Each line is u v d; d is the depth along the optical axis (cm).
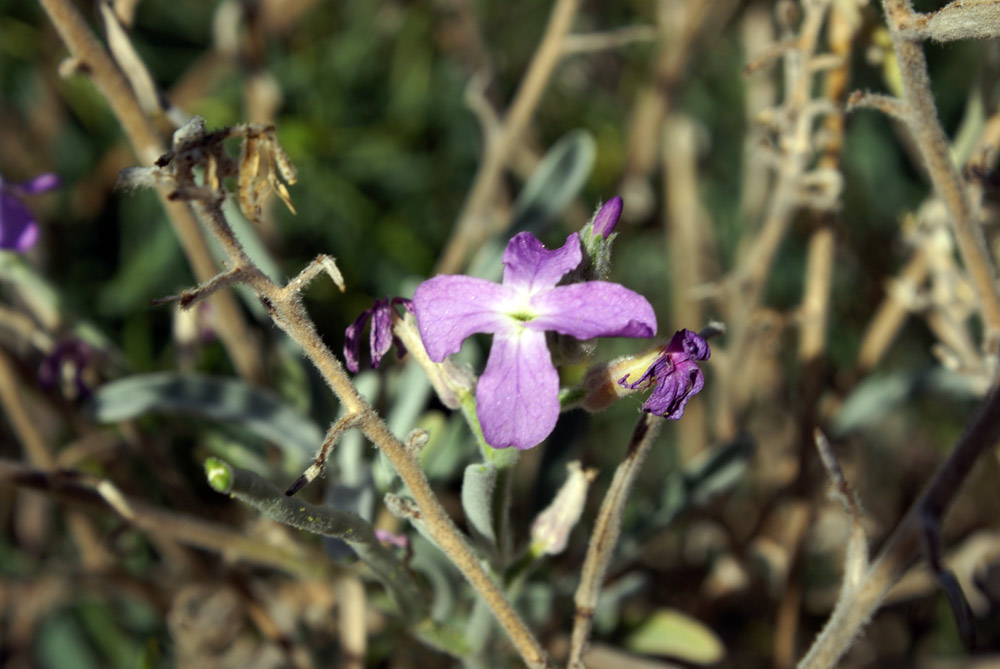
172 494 35
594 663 33
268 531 33
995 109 32
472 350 34
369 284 43
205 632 35
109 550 35
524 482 39
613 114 50
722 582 38
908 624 39
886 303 40
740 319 37
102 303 42
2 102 44
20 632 38
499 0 49
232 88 45
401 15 46
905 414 45
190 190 23
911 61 27
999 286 30
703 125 48
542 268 25
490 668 29
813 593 40
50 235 43
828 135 33
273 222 40
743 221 45
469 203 40
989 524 41
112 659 38
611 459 43
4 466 30
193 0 47
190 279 43
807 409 34
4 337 37
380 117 46
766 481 43
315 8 46
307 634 35
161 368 40
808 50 32
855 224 44
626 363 25
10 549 38
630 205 46
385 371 34
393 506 26
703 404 41
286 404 32
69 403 35
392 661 35
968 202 28
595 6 50
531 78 36
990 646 38
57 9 29
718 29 45
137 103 30
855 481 42
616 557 33
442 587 31
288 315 24
